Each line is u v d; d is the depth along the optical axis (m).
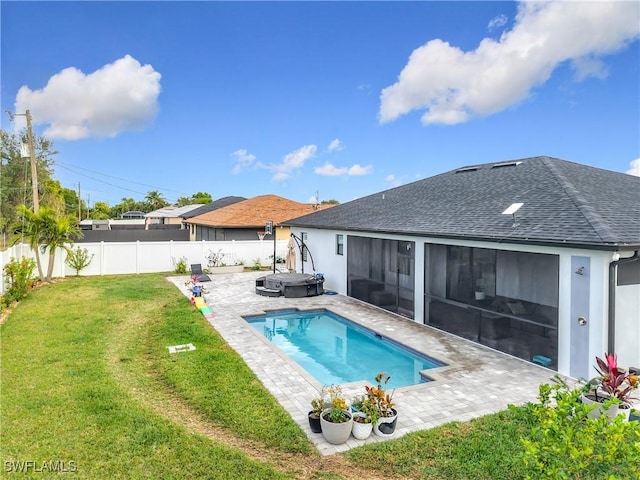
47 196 44.53
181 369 8.48
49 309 13.81
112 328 11.57
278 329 13.25
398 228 13.22
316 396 7.36
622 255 7.79
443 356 9.68
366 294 15.80
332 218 19.08
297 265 21.97
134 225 46.44
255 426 6.19
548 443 3.83
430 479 4.90
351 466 5.21
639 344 8.25
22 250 19.00
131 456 5.25
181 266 23.09
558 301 8.55
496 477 4.87
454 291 11.52
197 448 5.45
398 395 7.43
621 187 12.48
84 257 21.78
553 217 9.41
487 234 9.75
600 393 6.57
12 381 7.66
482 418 6.42
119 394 7.13
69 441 5.59
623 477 4.28
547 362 8.93
